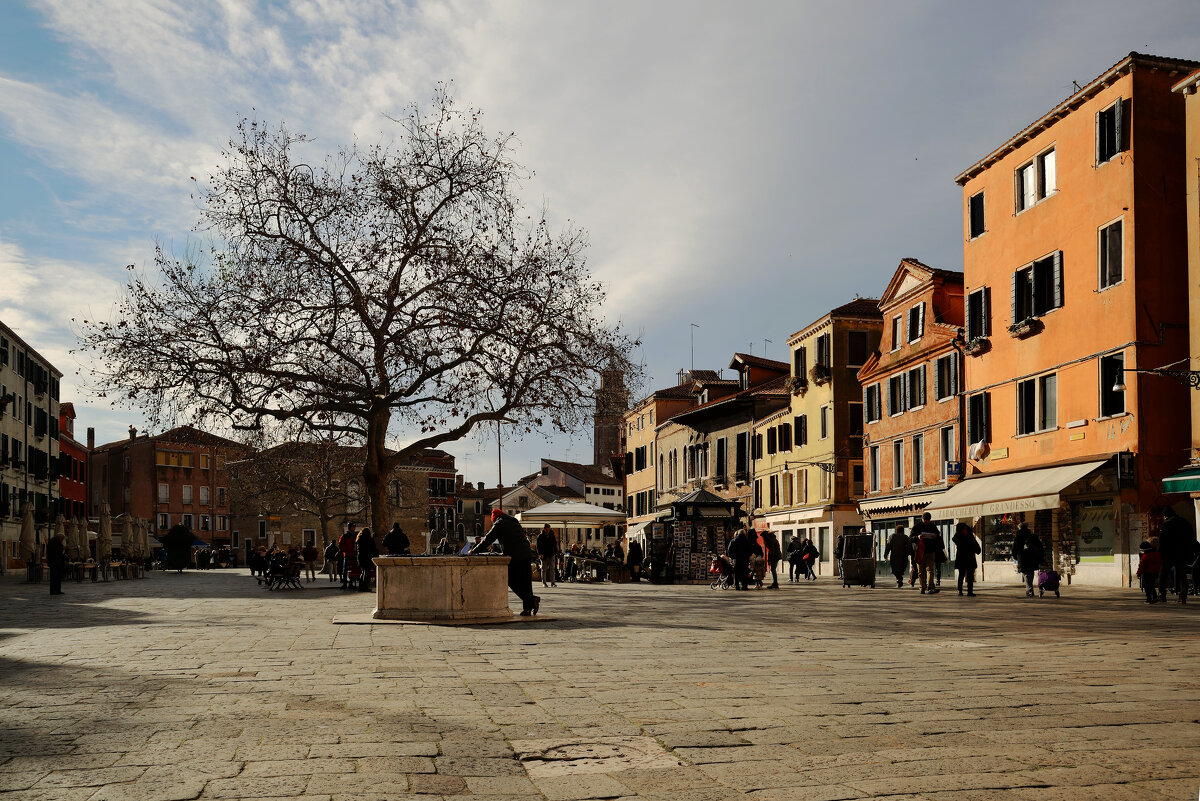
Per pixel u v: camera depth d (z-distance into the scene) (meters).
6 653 11.66
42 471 72.19
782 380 64.50
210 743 5.95
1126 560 27.88
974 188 37.12
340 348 31.52
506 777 5.15
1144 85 28.77
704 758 5.56
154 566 77.44
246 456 35.59
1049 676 9.02
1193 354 26.61
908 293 43.69
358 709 7.20
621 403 32.00
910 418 43.38
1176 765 5.34
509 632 14.27
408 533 105.12
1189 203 27.00
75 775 5.13
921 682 8.62
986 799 4.67
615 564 40.09
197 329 29.94
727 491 66.50
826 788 4.88
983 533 36.34
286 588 32.50
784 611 19.45
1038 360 32.91
